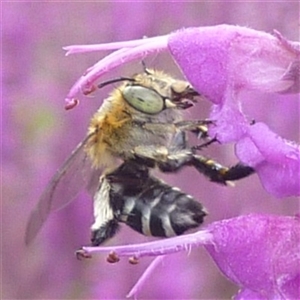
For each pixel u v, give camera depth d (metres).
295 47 0.06
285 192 0.06
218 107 0.06
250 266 0.06
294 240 0.06
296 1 0.11
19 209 0.14
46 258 0.14
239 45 0.06
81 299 0.13
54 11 0.14
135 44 0.06
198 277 0.13
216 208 0.12
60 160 0.14
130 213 0.07
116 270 0.13
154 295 0.13
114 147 0.07
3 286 0.14
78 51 0.06
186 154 0.07
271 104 0.12
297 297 0.06
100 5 0.14
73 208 0.13
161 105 0.07
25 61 0.14
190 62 0.06
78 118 0.13
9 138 0.14
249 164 0.06
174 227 0.07
